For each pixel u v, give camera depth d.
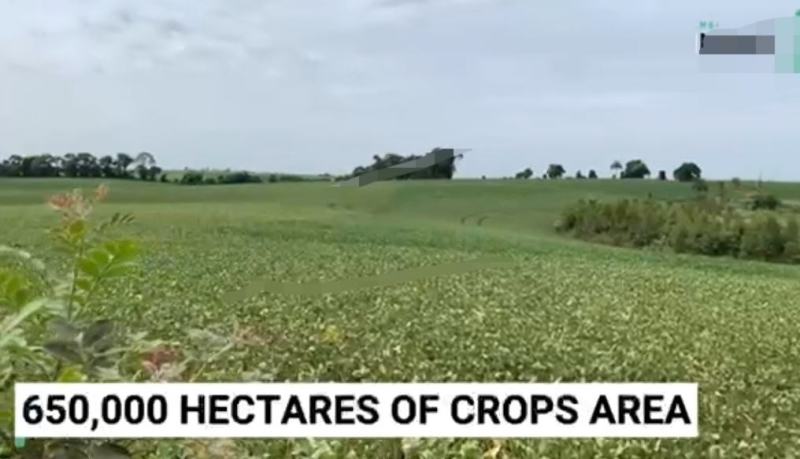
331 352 5.57
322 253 11.97
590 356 7.00
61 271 1.33
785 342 8.75
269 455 1.95
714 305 11.98
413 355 6.12
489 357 6.49
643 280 13.84
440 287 10.12
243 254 10.70
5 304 1.24
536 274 13.00
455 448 2.90
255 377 1.60
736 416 4.88
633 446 3.53
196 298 6.98
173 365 1.33
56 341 1.19
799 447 4.28
